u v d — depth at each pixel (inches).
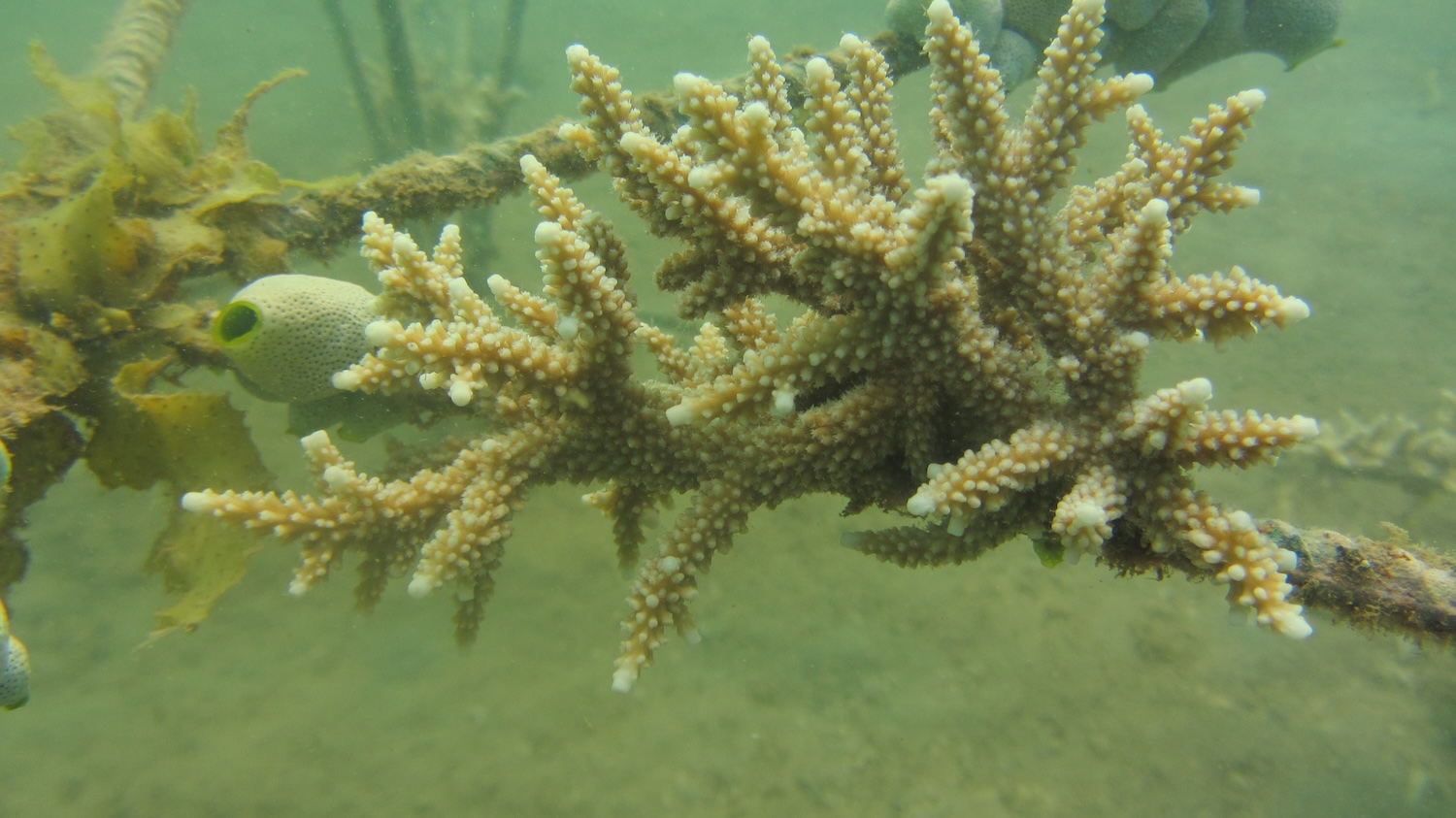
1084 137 4.3
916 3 8.3
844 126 4.4
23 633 11.5
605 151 4.6
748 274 4.6
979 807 10.8
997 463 4.0
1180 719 11.7
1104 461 4.2
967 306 4.3
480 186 8.2
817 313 4.9
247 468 6.7
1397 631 4.6
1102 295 4.3
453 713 11.3
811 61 4.3
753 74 4.9
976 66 4.1
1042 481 4.2
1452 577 4.5
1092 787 11.0
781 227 4.4
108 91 6.9
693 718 11.5
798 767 11.1
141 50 10.0
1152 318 4.2
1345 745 11.5
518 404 5.4
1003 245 4.3
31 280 6.2
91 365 6.5
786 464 4.7
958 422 4.7
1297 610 3.6
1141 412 4.1
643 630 4.6
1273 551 3.8
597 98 4.4
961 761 11.2
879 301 4.1
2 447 5.4
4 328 6.0
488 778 10.7
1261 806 10.9
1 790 10.2
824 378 4.4
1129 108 4.9
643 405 5.0
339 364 6.6
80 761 10.5
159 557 6.5
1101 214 4.8
